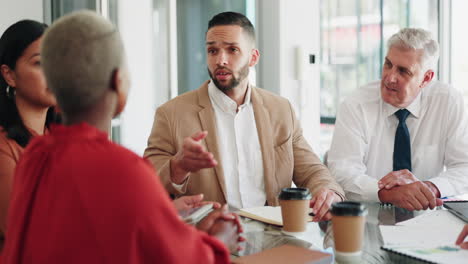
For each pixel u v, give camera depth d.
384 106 2.23
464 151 2.15
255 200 1.91
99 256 0.74
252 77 3.96
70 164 0.78
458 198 1.83
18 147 1.37
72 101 0.81
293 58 3.96
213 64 1.89
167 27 3.36
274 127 1.97
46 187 0.80
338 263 1.08
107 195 0.74
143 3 3.19
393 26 4.05
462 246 1.16
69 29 0.79
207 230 1.16
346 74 4.16
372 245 1.21
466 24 4.10
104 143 0.81
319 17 4.10
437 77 4.15
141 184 0.75
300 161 2.00
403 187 1.68
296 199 1.29
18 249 0.82
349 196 1.94
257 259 1.05
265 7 3.92
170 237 0.76
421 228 1.35
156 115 1.96
